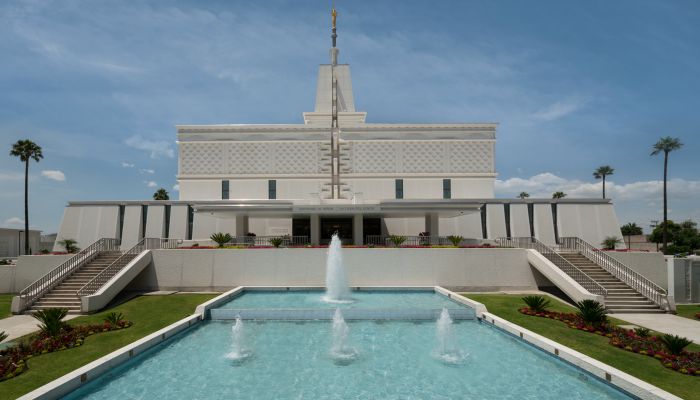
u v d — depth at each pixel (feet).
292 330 47.52
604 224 102.99
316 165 118.52
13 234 159.02
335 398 29.60
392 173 118.62
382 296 66.64
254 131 119.55
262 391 30.73
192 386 31.60
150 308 58.13
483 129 120.67
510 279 74.23
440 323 45.68
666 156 148.87
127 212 102.12
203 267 74.13
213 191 118.01
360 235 91.71
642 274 73.51
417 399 29.53
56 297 59.88
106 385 31.73
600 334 44.01
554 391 31.12
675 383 31.07
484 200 104.63
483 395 30.30
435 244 88.74
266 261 74.49
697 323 51.31
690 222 230.89
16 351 36.96
